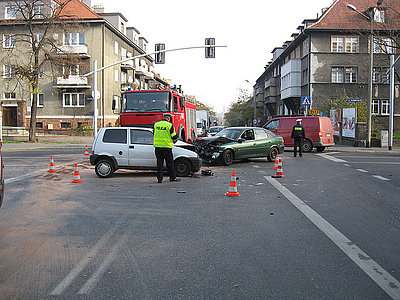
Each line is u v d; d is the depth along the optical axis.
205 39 21.56
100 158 11.99
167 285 4.02
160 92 15.70
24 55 39.44
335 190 9.87
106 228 6.23
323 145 22.50
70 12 38.59
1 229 6.18
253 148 16.12
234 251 5.11
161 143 10.92
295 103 43.94
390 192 9.62
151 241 5.55
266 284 4.04
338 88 38.94
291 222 6.64
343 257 4.88
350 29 35.12
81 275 4.29
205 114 43.81
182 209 7.60
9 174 12.83
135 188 10.02
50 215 7.11
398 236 5.83
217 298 3.71
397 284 4.05
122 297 3.73
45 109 40.06
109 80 40.62
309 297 3.74
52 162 13.55
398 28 34.62
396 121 38.88
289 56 49.47
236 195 9.00
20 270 4.44
